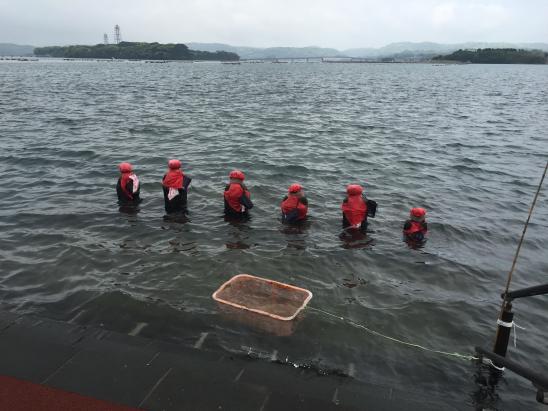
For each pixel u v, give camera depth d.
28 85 53.38
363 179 14.45
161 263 8.18
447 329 6.56
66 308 6.66
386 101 43.53
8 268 7.86
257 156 17.16
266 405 4.49
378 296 7.37
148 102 36.88
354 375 5.44
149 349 5.29
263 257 8.58
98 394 4.50
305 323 6.40
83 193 12.04
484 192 13.54
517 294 4.91
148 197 11.80
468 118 31.25
